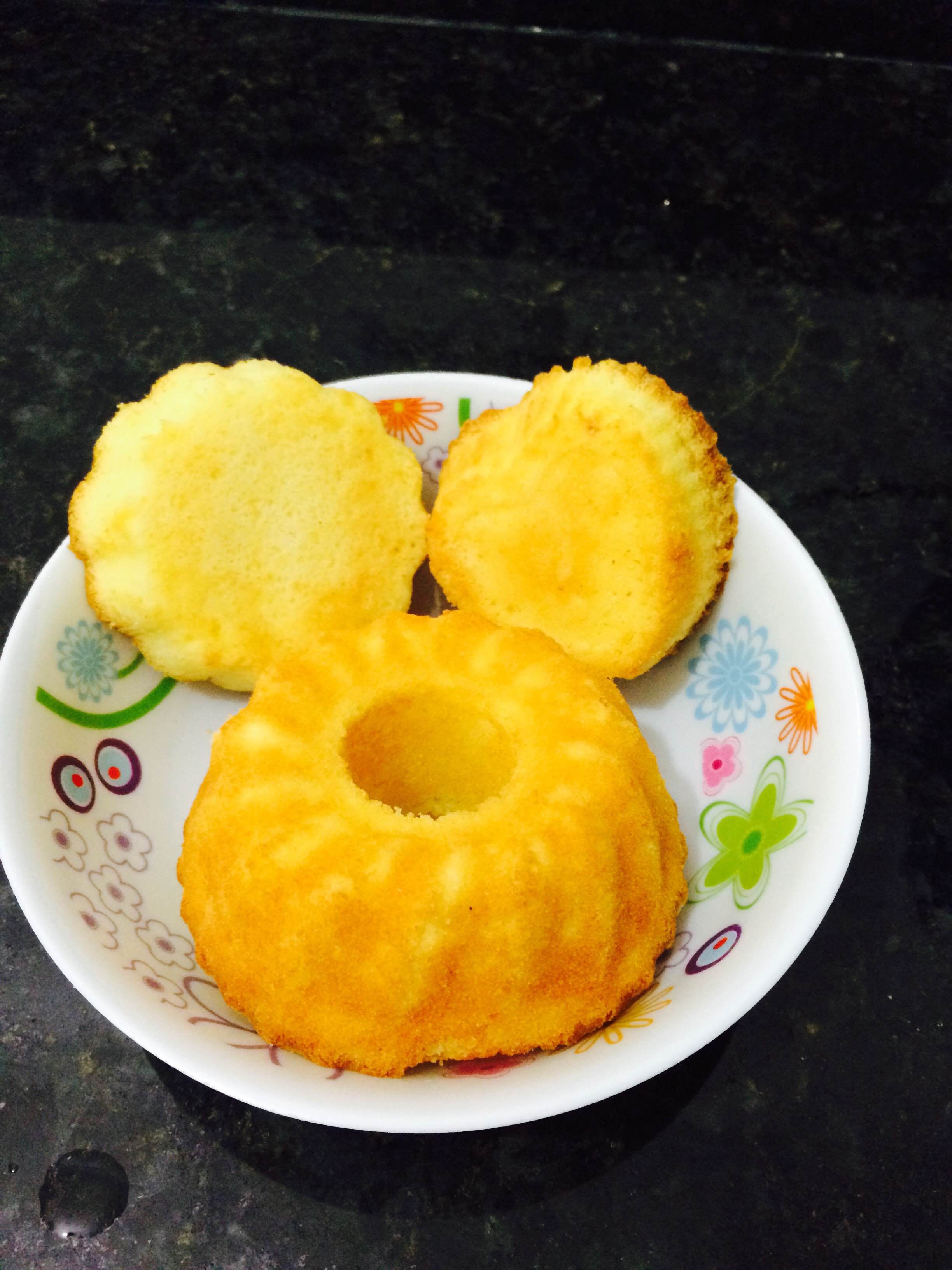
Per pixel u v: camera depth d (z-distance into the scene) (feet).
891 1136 0.86
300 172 1.40
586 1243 0.82
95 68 1.47
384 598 1.02
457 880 0.82
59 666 0.94
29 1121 0.85
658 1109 0.86
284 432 1.00
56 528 1.13
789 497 1.20
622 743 0.89
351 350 1.27
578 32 1.53
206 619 0.98
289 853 0.84
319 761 0.87
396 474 1.03
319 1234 0.82
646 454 0.96
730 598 1.01
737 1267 0.81
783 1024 0.90
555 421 0.98
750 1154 0.85
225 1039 0.80
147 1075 0.87
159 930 0.89
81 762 0.93
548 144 1.44
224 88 1.47
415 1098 0.76
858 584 1.14
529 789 0.86
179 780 0.99
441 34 1.53
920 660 1.09
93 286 1.30
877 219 1.40
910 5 1.49
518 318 1.30
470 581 1.02
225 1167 0.84
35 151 1.40
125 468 0.97
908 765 1.03
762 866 0.88
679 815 0.98
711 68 1.52
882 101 1.50
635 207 1.40
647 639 0.98
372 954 0.82
